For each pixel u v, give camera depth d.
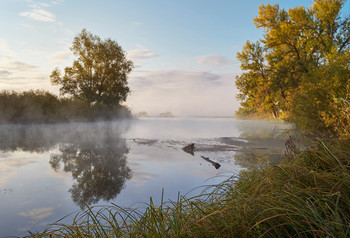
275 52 25.31
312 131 7.19
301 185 2.03
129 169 5.28
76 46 24.88
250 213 1.72
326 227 1.41
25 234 2.39
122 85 26.62
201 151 7.71
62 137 11.27
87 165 5.71
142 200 3.32
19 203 3.30
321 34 22.39
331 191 1.72
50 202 3.34
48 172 5.04
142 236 1.73
